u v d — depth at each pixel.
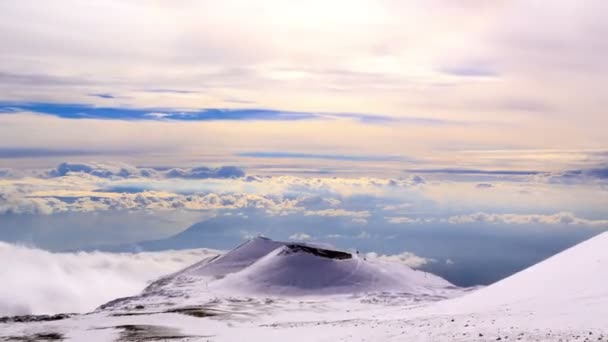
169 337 71.00
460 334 42.41
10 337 76.25
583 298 50.59
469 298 80.69
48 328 84.38
